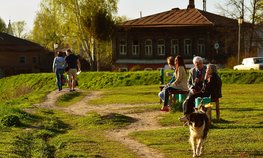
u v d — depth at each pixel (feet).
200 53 229.66
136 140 53.11
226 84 121.49
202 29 228.43
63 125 65.10
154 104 83.46
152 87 118.21
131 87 122.01
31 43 304.50
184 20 231.91
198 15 234.58
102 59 274.16
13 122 61.26
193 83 63.46
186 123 58.65
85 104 88.48
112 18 238.07
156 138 53.31
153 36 234.58
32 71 293.43
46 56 303.48
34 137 55.06
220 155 44.88
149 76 136.56
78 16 237.25
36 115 70.69
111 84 137.28
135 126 62.44
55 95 100.48
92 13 236.63
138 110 75.41
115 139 54.08
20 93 146.72
